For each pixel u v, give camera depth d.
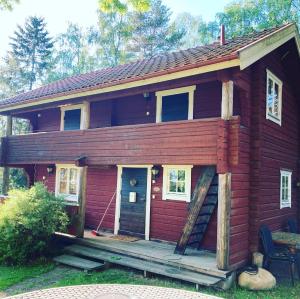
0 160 12.06
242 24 25.00
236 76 6.96
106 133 9.05
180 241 8.05
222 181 6.86
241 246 7.54
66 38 43.84
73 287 3.70
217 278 6.66
